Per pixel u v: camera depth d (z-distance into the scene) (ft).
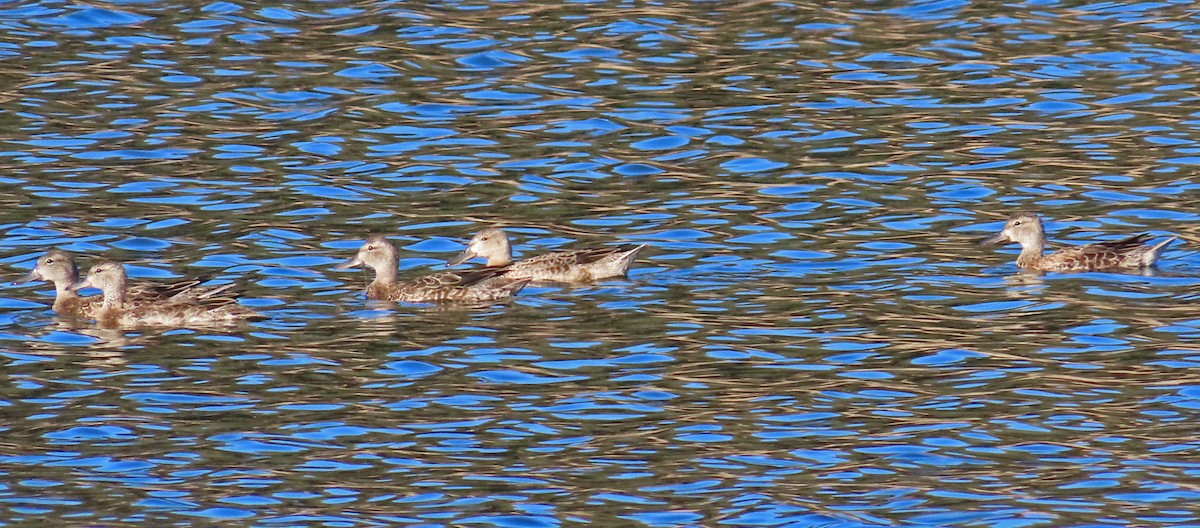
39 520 52.24
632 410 60.44
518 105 103.55
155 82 107.04
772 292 74.08
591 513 52.49
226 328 69.92
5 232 83.30
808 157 94.84
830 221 85.05
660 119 100.99
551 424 59.31
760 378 63.36
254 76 108.27
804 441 57.62
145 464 56.34
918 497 53.11
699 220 85.35
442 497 53.72
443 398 61.77
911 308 71.41
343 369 64.85
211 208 87.30
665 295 73.77
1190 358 64.39
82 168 92.94
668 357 65.67
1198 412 59.21
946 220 85.10
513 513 52.54
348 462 56.39
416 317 71.20
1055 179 90.68
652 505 52.95
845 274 76.69
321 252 81.10
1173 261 78.02
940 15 119.34
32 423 59.72
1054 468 55.11
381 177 92.38
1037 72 107.86
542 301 73.20
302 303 73.56
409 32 116.47
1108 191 88.79
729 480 54.65
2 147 95.86
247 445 57.77
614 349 66.64
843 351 66.08
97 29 116.67
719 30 116.78
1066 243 81.41
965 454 56.34
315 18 119.75
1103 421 58.70
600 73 108.68
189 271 78.13
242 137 98.27
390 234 83.97
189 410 60.85
